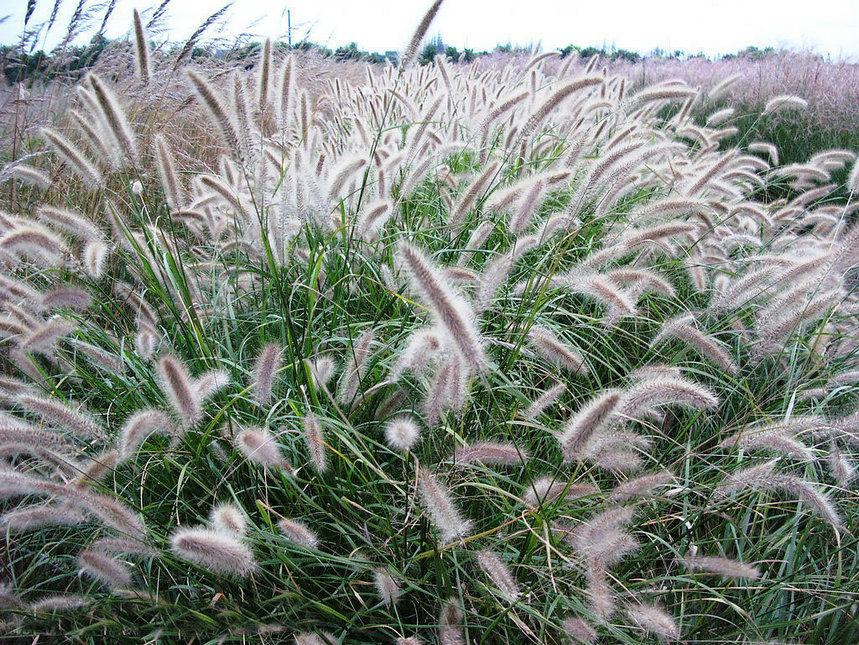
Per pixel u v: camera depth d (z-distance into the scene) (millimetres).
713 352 3016
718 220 4562
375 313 3535
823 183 9141
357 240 3566
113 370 3014
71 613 2201
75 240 4348
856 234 2977
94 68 6371
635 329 3855
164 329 3469
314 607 2256
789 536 2520
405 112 6051
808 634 2352
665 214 3668
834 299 3076
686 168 5289
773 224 4402
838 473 2629
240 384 3018
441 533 2299
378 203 3367
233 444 2543
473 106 5754
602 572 2078
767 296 3758
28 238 3025
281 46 8703
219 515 2051
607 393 2076
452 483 2570
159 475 2727
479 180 3553
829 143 10430
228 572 2129
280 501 2744
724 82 6926
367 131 5062
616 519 2098
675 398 2232
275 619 2248
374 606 2381
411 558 2357
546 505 2357
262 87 3697
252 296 3822
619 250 3275
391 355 2920
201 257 4371
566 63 6977
